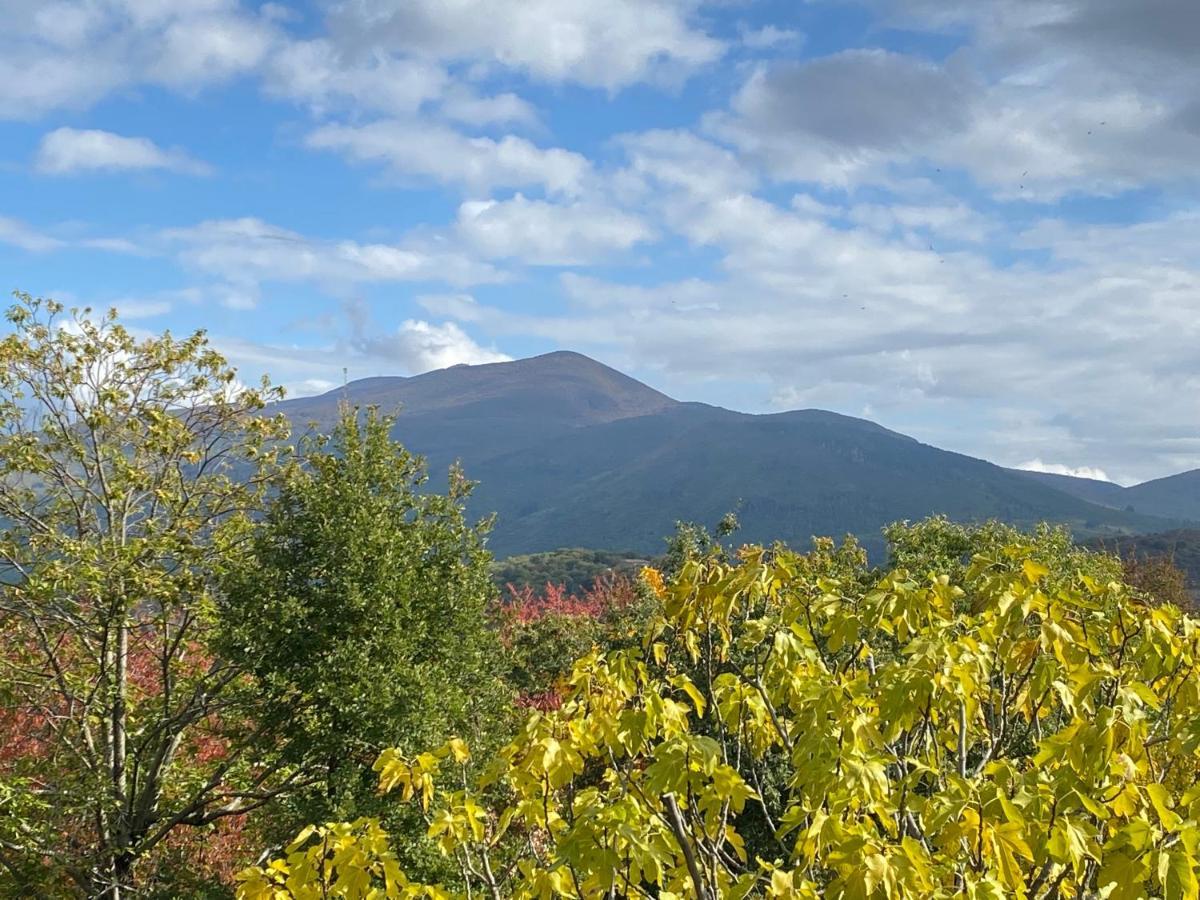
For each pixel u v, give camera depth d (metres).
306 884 3.06
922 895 2.58
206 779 14.90
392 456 14.80
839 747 2.91
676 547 15.69
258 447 15.96
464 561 14.71
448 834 3.56
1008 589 3.71
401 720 12.30
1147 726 2.97
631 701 3.51
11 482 14.88
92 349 15.38
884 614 3.60
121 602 13.23
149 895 13.30
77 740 14.83
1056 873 3.13
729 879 3.40
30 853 13.34
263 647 12.78
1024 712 4.02
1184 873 2.39
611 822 2.81
